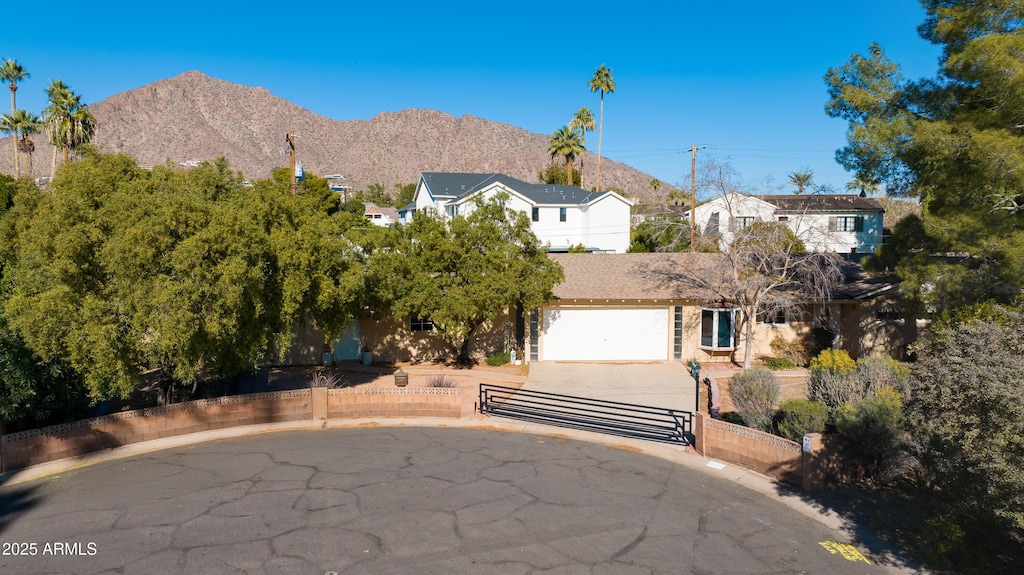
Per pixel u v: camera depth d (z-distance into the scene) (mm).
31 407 12695
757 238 22406
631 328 24875
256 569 8125
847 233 47031
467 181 54719
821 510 10406
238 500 10445
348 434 14805
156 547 8703
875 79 18766
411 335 24453
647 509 10359
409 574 8062
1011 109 15266
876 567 8523
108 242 12469
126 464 12359
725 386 20359
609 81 67938
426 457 12992
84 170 14273
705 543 9125
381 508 10164
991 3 16062
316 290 16344
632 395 19453
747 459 12461
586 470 12312
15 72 48625
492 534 9266
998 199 16969
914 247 19094
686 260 27328
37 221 13430
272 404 15562
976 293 16453
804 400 13445
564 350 24781
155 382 19891
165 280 12461
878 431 11484
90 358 12422
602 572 8203
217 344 13859
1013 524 8320
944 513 9266
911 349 10500
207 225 13164
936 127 16156
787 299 21656
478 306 21078
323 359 23438
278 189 16484
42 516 9758
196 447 13594
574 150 68125
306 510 10047
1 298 13031
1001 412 7832
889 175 18484
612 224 50938
